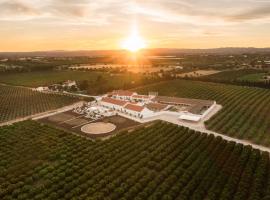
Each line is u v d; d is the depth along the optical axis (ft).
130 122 416.26
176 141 328.08
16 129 378.73
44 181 254.88
